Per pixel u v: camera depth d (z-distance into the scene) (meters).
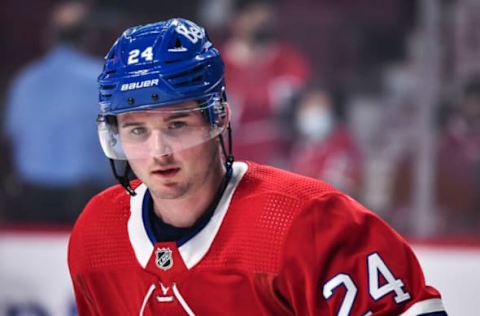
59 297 11.29
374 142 12.38
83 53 12.59
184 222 4.77
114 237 4.97
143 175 4.58
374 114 12.45
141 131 4.54
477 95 11.93
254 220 4.65
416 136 12.07
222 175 4.82
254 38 12.76
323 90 12.67
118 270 4.94
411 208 11.96
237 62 12.76
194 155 4.52
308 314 4.63
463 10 12.04
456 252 10.48
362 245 4.61
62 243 11.30
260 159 12.65
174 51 4.50
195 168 4.54
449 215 11.83
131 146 4.53
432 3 12.12
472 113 11.93
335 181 12.40
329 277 4.55
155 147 4.46
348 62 12.73
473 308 10.42
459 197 11.84
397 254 4.61
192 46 4.56
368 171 12.31
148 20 12.97
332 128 12.52
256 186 4.79
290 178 4.84
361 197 12.27
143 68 4.48
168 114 4.46
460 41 12.02
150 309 4.84
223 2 12.96
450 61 12.08
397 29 12.55
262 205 4.68
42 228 11.36
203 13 12.99
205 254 4.68
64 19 12.52
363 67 12.70
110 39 12.81
